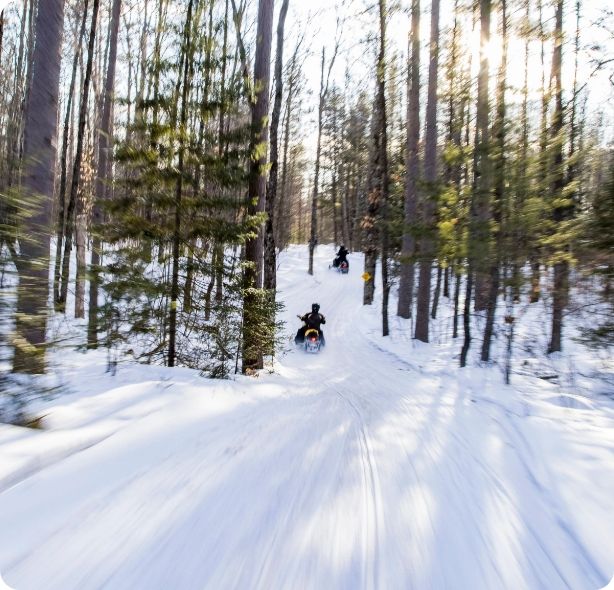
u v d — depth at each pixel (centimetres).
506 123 920
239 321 907
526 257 955
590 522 319
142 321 793
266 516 303
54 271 457
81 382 596
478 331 1655
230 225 851
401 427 570
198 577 232
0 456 320
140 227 821
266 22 1039
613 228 802
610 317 897
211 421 493
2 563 226
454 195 1043
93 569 230
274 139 1360
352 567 254
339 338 1766
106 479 328
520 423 577
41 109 674
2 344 388
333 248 4834
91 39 1180
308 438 483
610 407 798
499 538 299
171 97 807
